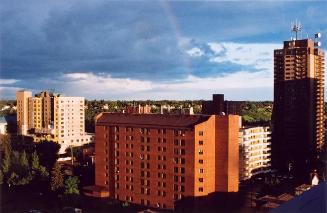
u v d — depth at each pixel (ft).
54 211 423.23
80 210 422.82
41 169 536.83
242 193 481.87
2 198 457.68
